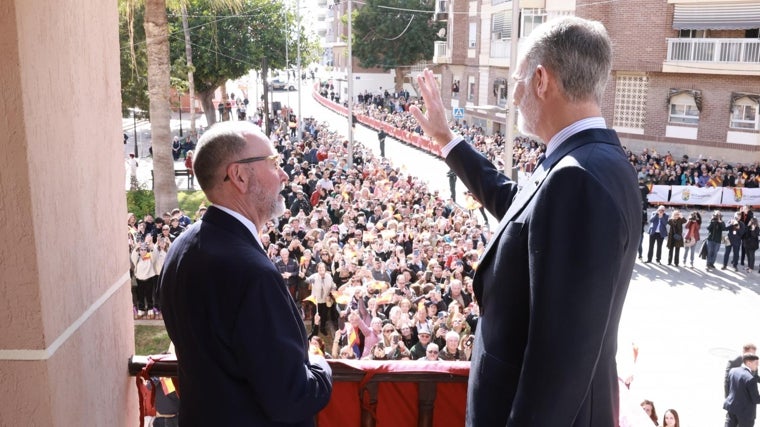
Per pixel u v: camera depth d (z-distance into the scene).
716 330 14.38
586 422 1.85
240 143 2.23
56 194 2.09
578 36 1.88
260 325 2.01
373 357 9.12
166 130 17.66
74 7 2.26
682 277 18.52
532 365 1.70
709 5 29.31
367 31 60.62
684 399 11.20
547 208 1.72
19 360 2.01
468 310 10.48
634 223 1.78
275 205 2.32
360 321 10.10
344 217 17.12
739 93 29.14
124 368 2.72
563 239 1.68
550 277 1.68
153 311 13.07
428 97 2.73
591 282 1.65
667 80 31.19
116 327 2.63
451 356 9.09
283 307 2.07
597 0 32.16
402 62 61.03
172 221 15.55
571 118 1.91
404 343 9.84
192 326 2.07
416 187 22.45
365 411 2.89
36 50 1.97
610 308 1.69
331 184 21.98
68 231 2.19
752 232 19.00
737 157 29.55
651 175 26.47
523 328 1.87
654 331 14.26
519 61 2.03
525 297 1.85
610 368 1.92
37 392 2.03
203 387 2.07
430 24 59.78
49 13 2.07
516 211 1.93
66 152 2.18
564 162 1.77
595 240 1.66
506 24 39.03
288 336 2.05
